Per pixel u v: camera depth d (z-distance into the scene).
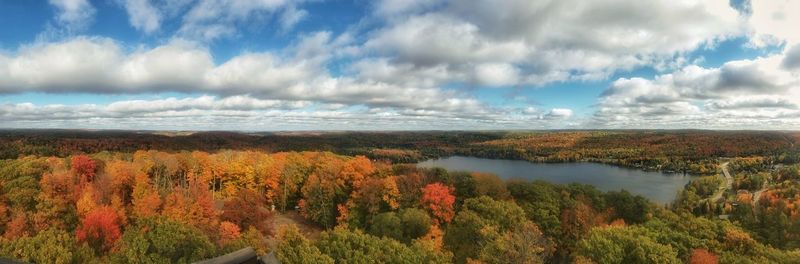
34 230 60.72
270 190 101.69
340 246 48.00
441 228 75.81
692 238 59.75
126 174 87.75
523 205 85.88
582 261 51.41
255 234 57.31
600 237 54.69
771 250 55.72
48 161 99.69
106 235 54.47
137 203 70.12
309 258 42.72
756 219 91.50
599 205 90.25
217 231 59.66
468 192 91.06
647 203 90.56
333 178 95.50
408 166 112.19
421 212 71.75
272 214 89.06
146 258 39.53
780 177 153.25
